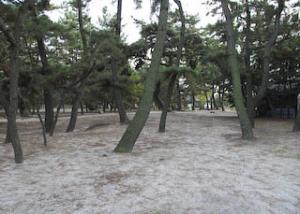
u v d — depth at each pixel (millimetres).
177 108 46469
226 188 5496
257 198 4980
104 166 7250
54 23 11820
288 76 23938
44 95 15086
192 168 6977
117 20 16828
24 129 19078
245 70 17266
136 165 7316
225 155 8508
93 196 5176
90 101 34594
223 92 32656
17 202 4965
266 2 16828
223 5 12133
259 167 7016
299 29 18438
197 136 12734
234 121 20906
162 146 10141
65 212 4539
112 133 13852
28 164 7652
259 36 18375
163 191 5375
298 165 7176
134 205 4770
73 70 13000
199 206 4699
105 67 16969
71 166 7332
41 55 12984
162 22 9578
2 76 12828
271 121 21766
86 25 17406
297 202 4805
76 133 14969
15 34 7910
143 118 9305
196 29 23031
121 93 18969
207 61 19625
